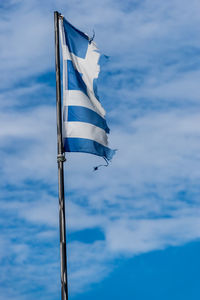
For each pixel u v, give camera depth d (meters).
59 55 30.73
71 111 30.27
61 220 27.12
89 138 30.11
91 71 31.89
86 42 32.28
